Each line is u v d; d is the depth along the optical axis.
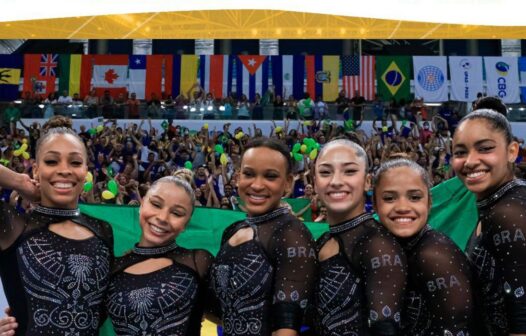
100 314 2.65
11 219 2.56
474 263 2.35
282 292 2.38
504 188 2.29
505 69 18.12
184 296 2.61
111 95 18.56
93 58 18.62
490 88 18.12
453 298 2.20
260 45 29.02
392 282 2.26
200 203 8.40
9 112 16.05
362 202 2.55
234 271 2.52
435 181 9.34
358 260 2.38
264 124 16.42
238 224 2.77
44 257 2.52
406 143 13.07
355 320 2.34
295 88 18.59
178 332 2.57
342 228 2.50
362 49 29.70
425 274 2.28
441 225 3.96
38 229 2.57
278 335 2.32
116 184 7.14
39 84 18.33
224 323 2.56
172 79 18.72
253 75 18.66
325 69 18.64
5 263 2.53
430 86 18.25
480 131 2.32
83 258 2.57
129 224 4.04
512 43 28.67
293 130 14.88
